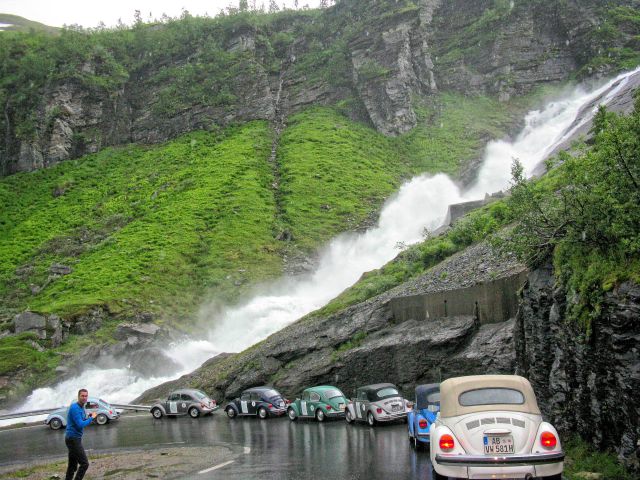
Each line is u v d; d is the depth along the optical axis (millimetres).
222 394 37000
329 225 85438
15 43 152375
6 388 50281
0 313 67438
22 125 125500
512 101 114500
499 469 9492
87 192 107125
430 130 112625
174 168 109562
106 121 131000
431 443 10531
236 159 106375
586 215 13211
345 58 134750
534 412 10164
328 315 38844
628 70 100312
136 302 64625
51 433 32594
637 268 11078
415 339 26594
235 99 131375
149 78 144875
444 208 87500
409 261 43375
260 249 78125
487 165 97312
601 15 115188
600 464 10922
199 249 77875
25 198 108750
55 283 73438
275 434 22422
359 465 14281
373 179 98625
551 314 14469
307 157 104938
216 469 15000
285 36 152375
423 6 135625
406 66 122812
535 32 120938
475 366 22656
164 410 34500
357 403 23219
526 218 16031
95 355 54719
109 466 16922
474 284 26391
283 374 33281
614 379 11188
